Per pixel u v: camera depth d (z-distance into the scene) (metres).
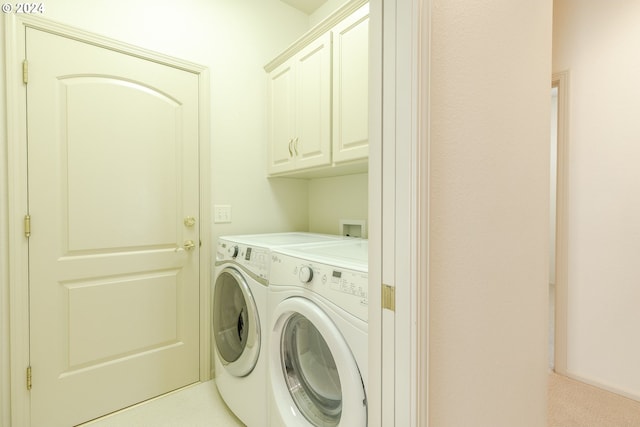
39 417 1.46
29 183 1.42
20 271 1.41
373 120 0.73
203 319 1.95
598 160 1.79
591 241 1.83
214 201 2.00
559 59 1.93
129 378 1.69
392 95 0.68
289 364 1.26
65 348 1.52
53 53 1.47
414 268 0.65
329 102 1.70
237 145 2.10
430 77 0.66
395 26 0.67
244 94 2.12
